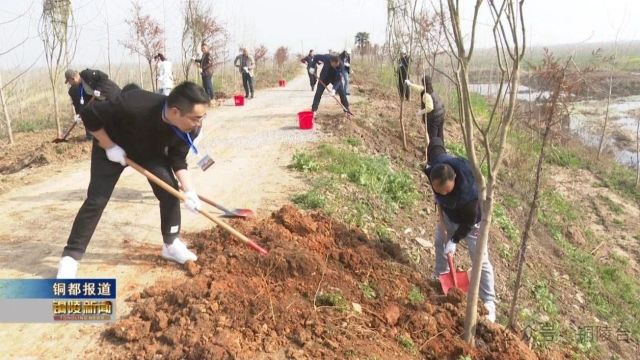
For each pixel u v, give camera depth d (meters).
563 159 13.70
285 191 6.21
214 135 9.88
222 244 4.49
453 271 4.62
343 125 9.99
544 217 9.74
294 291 3.83
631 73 33.78
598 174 13.54
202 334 3.20
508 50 3.20
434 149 5.42
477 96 18.20
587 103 25.95
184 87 3.40
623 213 11.41
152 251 4.50
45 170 7.57
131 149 3.74
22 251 4.49
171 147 3.88
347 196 6.31
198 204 3.89
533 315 5.86
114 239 4.73
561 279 7.55
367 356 3.33
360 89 16.58
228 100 15.58
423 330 3.91
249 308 3.49
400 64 9.74
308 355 3.21
